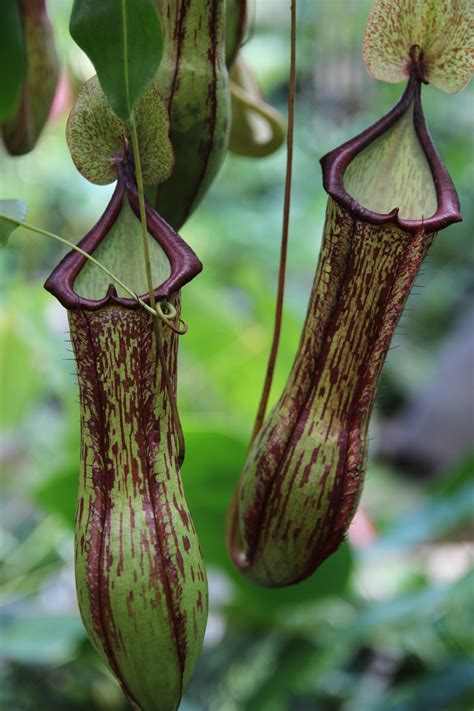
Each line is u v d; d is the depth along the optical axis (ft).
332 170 2.08
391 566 4.77
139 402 2.00
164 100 2.11
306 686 3.78
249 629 3.53
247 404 4.50
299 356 2.12
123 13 1.89
